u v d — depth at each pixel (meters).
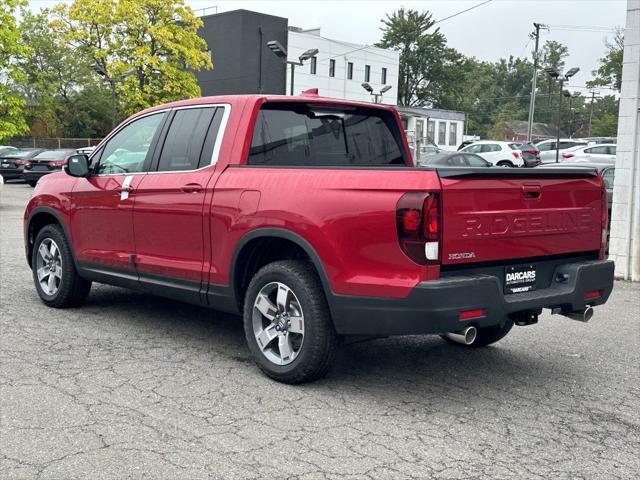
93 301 7.28
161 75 41.62
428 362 5.52
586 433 4.13
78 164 6.32
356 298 4.35
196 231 5.34
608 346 6.15
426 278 4.11
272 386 4.78
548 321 7.09
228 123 5.35
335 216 4.43
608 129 93.50
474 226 4.28
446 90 84.69
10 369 4.96
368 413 4.33
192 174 5.45
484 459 3.72
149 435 3.88
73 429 3.93
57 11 40.81
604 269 5.01
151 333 6.07
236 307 5.18
